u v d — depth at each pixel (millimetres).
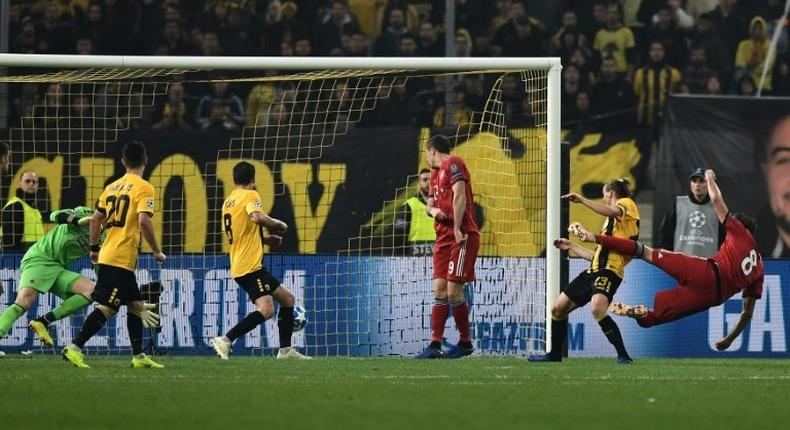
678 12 68938
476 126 50594
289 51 67562
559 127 41938
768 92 69000
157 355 44312
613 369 36250
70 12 67250
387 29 67625
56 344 44500
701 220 48406
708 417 23203
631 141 58125
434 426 21250
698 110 54438
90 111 57688
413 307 46125
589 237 37000
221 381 30453
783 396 27844
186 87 61344
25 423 21609
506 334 45375
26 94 56562
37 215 45188
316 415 22875
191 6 67875
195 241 47469
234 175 39531
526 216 47062
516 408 24406
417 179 48188
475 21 68375
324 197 48125
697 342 47000
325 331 45594
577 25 68000
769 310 47500
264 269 39500
